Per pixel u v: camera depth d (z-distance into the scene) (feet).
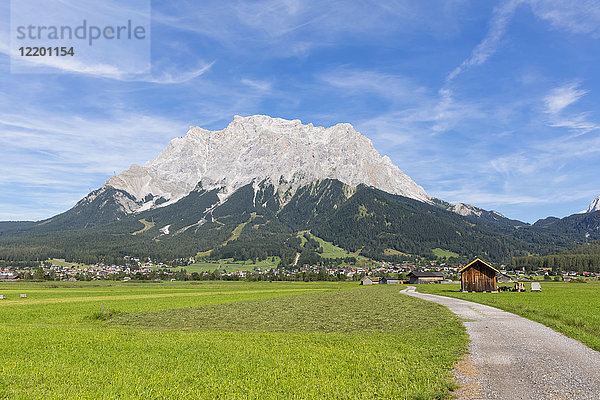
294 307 196.75
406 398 51.08
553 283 505.66
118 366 72.28
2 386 60.18
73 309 213.66
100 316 175.83
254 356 78.69
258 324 139.44
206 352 83.30
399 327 115.65
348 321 135.54
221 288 471.21
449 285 471.21
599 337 87.45
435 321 122.21
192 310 197.36
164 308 217.97
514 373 58.90
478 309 158.61
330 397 53.06
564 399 47.47
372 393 53.78
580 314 129.18
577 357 68.03
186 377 64.49
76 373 67.62
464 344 81.35
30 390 58.08
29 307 225.35
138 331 120.88
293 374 64.80
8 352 85.51
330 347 86.28
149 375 66.03
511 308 155.53
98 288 468.75
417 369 63.52
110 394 55.88
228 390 57.16
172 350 85.71
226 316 167.22
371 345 86.48
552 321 112.78
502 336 90.27
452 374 59.82
